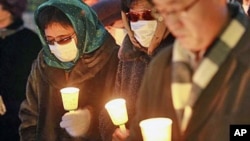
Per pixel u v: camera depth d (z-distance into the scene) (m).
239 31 1.69
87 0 4.23
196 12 1.62
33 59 4.04
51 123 3.29
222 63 1.69
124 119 2.60
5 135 4.08
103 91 3.18
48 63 3.29
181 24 1.65
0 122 4.09
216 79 1.70
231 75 1.69
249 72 1.67
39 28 3.26
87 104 3.21
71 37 3.18
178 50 1.80
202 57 1.72
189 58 1.77
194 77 1.72
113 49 3.27
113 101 2.63
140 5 2.79
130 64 2.97
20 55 4.04
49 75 3.29
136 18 2.81
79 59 3.23
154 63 1.94
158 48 2.78
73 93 3.04
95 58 3.21
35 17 3.25
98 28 3.29
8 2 4.04
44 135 3.30
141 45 2.87
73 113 3.11
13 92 4.04
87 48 3.21
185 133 1.80
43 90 3.34
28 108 3.44
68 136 3.20
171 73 1.85
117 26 3.90
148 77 1.97
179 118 1.81
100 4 3.92
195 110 1.74
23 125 3.44
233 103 1.68
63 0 3.18
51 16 3.17
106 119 3.09
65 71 3.27
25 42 4.07
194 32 1.64
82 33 3.19
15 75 4.02
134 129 2.21
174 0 1.61
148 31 2.80
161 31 2.75
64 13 3.15
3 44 4.07
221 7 1.69
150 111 1.97
